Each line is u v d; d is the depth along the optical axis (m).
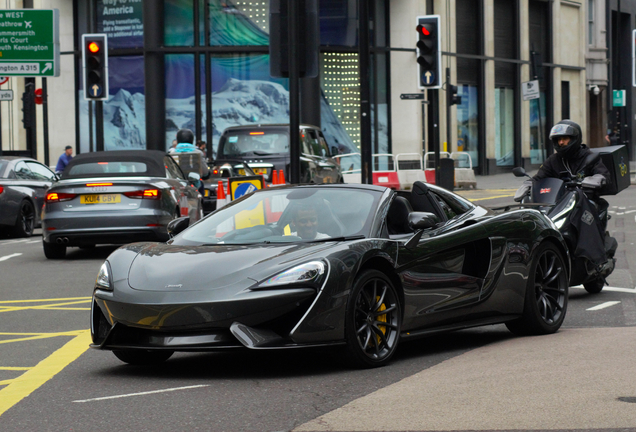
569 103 63.12
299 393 7.26
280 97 44.19
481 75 53.25
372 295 8.23
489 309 9.50
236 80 43.94
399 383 7.48
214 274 7.91
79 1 44.62
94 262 18.59
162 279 8.00
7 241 23.92
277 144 28.52
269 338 7.62
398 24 47.66
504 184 45.69
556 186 12.59
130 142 44.03
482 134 53.38
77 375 8.44
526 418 6.21
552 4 60.25
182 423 6.41
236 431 6.15
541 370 7.80
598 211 12.80
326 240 8.48
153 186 18.39
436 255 8.92
